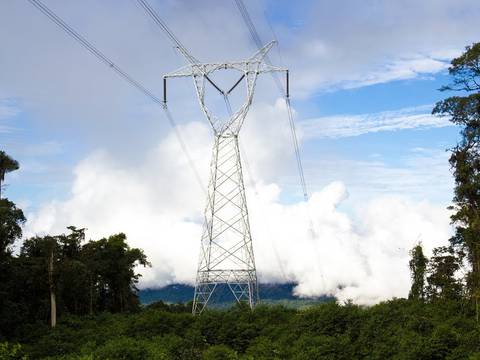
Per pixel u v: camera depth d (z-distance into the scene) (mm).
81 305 82000
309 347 41500
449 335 42938
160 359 38219
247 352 43781
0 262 58562
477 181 50594
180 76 58812
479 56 51125
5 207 53812
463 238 54312
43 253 64875
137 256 86562
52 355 47156
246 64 58312
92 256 80000
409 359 39875
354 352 42219
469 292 53656
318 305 54469
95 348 44500
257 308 56594
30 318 65875
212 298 58719
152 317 55844
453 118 52969
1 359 27328
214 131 57906
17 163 60281
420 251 66938
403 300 61031
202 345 47469
